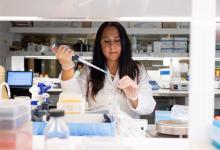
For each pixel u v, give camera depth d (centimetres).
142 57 461
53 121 65
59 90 315
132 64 157
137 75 156
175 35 481
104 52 153
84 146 66
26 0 97
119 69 156
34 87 140
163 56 461
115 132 92
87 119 102
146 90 154
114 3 97
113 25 152
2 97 108
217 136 71
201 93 73
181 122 113
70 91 139
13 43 510
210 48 72
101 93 153
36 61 493
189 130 75
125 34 155
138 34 482
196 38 72
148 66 479
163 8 96
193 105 74
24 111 73
